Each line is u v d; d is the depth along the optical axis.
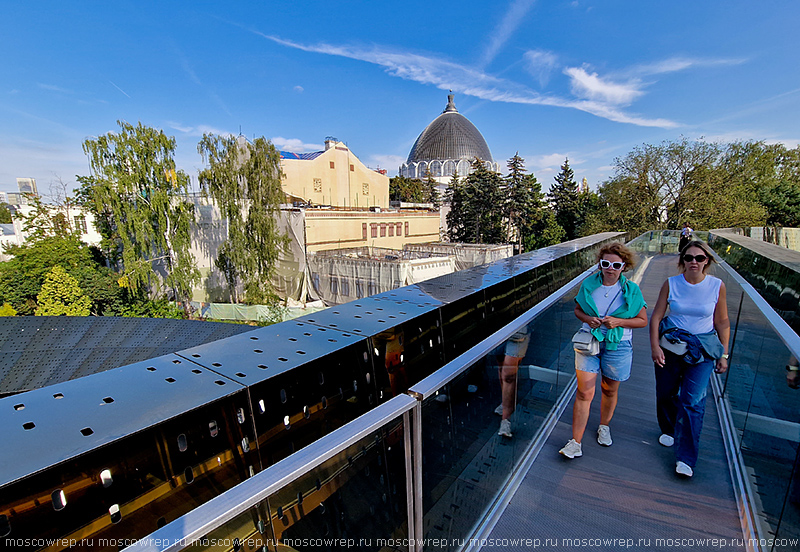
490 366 2.00
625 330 2.56
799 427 1.54
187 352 1.90
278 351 1.97
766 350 2.09
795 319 4.62
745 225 27.70
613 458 2.69
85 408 1.31
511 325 2.13
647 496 2.32
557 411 3.23
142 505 1.22
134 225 27.94
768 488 1.89
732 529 2.06
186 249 29.66
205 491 1.40
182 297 30.73
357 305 2.99
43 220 34.66
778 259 5.86
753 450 2.16
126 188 27.59
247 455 1.55
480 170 49.97
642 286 8.77
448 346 3.12
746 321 2.62
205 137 28.53
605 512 2.19
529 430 2.70
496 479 2.22
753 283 7.00
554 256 5.82
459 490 1.80
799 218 33.66
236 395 1.52
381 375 2.38
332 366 2.01
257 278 30.38
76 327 10.77
